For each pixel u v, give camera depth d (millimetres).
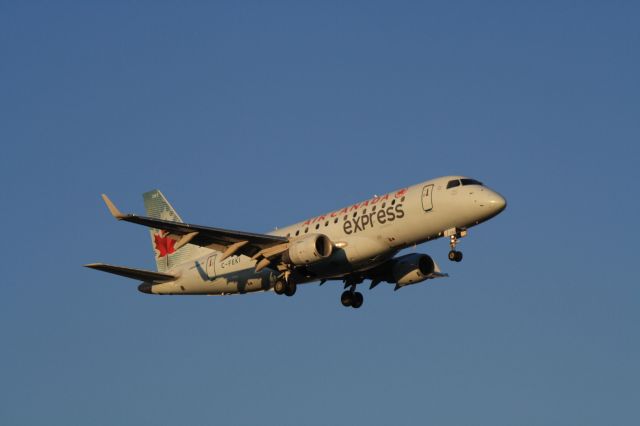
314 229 158250
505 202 145125
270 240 155125
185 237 151125
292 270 158000
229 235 152875
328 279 166625
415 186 152000
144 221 143875
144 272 167750
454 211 146125
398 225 150000
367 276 169375
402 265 165500
